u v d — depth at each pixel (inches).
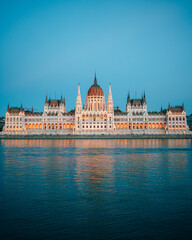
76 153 4665.4
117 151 5054.1
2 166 3112.7
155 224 1360.7
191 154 4463.6
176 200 1729.8
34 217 1448.1
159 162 3449.8
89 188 2038.6
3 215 1476.4
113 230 1296.8
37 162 3464.6
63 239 1210.6
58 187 2069.4
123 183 2201.0
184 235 1245.1
